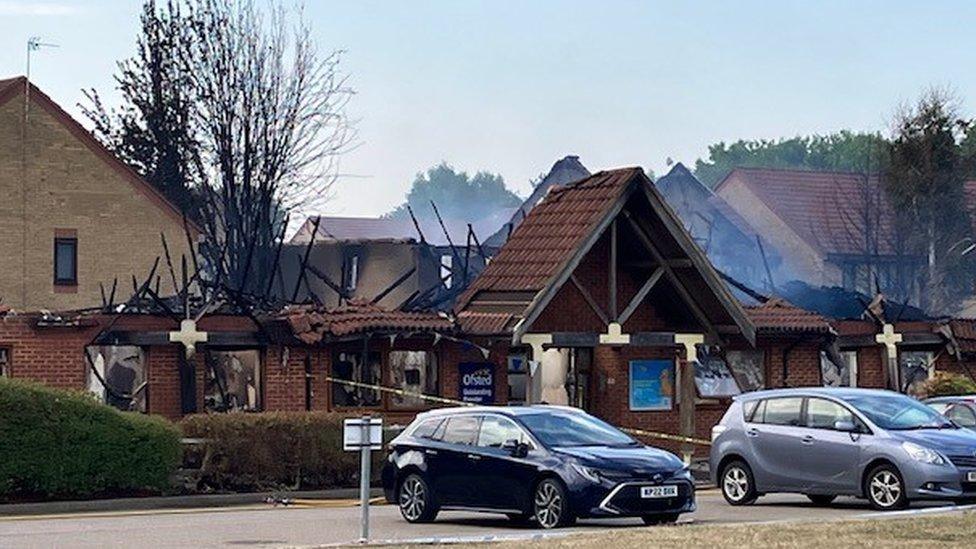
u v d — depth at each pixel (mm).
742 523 22922
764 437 27172
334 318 37469
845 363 45438
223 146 62312
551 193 40750
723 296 39281
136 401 37469
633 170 38594
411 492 25422
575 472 23516
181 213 57531
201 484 31672
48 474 29734
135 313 36500
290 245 66188
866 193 76938
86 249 58719
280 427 32312
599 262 40250
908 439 25453
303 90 63906
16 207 57719
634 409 41094
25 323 35438
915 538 19672
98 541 22625
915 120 74250
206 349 37594
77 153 58781
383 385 38250
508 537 21031
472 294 39500
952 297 74062
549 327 39156
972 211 76312
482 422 25000
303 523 25500
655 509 23641
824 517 24312
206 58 63531
